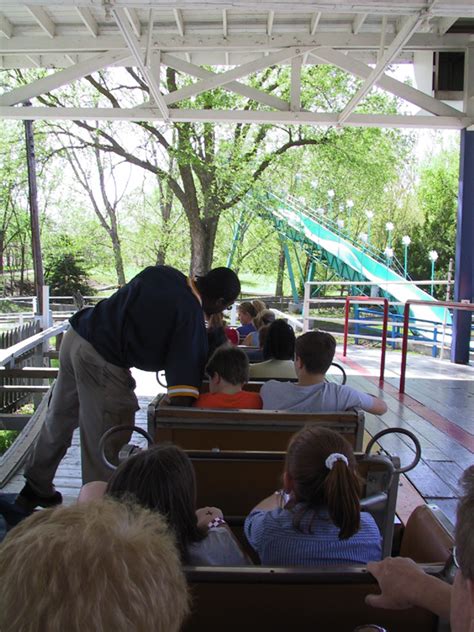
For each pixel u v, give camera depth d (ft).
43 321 39.47
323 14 24.39
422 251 118.62
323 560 5.01
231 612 4.21
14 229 110.83
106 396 9.37
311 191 87.56
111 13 15.96
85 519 2.22
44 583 1.99
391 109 66.03
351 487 4.93
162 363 9.34
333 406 8.57
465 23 25.16
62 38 25.17
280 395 8.61
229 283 9.48
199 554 4.71
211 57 30.45
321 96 64.39
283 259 111.55
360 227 119.34
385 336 21.61
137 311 9.08
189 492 4.74
